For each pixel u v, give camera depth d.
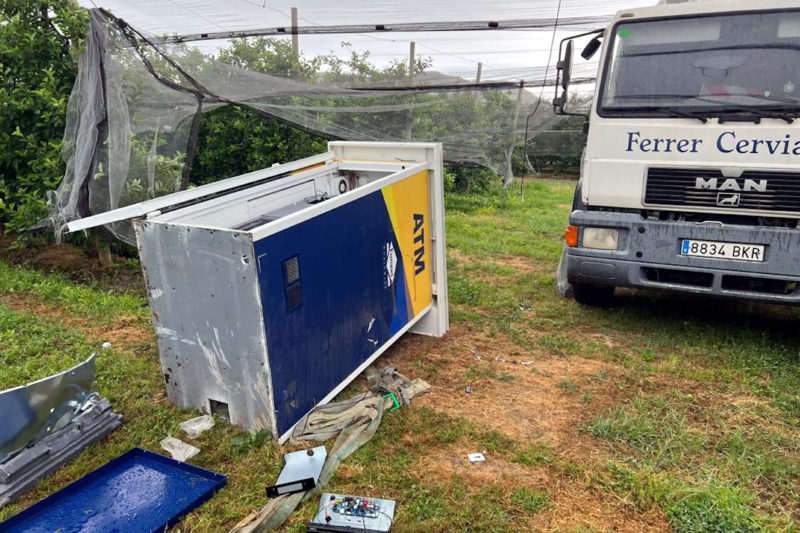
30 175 6.99
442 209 5.28
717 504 3.18
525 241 9.36
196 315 3.69
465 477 3.47
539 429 3.99
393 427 3.93
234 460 3.57
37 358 4.78
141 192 6.78
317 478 3.35
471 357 5.09
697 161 4.86
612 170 5.14
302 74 8.56
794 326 5.70
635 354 5.15
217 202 4.18
